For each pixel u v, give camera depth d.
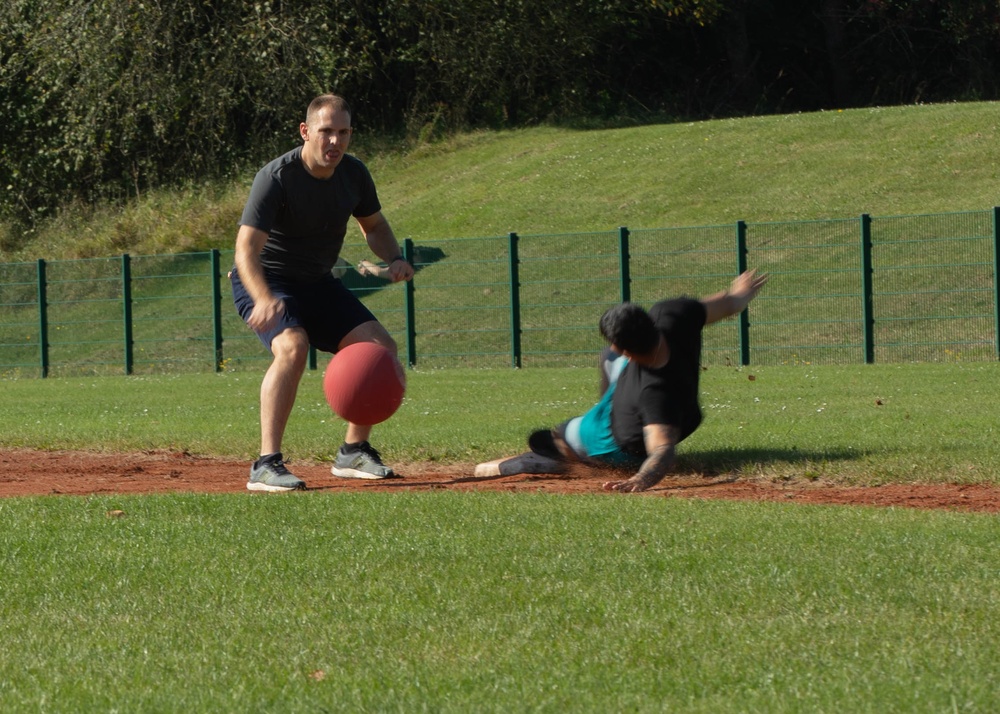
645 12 103.25
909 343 54.34
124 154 91.00
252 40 91.00
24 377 66.25
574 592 11.78
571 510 16.39
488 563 13.05
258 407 36.97
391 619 10.95
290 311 20.20
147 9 89.06
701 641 10.09
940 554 13.25
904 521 15.50
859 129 80.50
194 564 13.27
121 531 15.22
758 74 116.31
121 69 90.50
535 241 69.94
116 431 29.95
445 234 75.50
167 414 35.25
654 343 18.84
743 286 19.86
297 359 19.89
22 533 15.18
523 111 100.44
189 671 9.58
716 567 12.71
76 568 13.16
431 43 98.00
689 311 19.39
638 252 66.38
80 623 11.05
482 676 9.29
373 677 9.32
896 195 68.81
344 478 21.80
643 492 18.84
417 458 23.88
